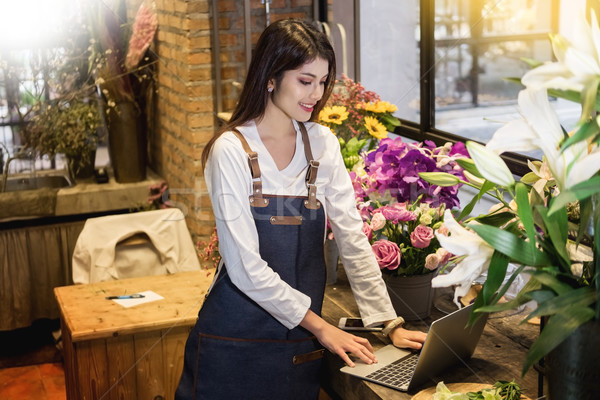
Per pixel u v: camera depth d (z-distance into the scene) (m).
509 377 1.80
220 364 1.96
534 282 1.37
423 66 3.63
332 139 2.05
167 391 2.86
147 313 2.85
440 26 3.49
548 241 1.35
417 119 3.84
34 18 4.60
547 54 2.96
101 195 4.83
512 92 3.16
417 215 2.09
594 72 1.16
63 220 4.70
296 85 1.85
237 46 4.65
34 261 4.51
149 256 3.49
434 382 1.79
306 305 1.92
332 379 1.98
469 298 2.19
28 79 4.66
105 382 2.79
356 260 2.05
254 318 1.93
